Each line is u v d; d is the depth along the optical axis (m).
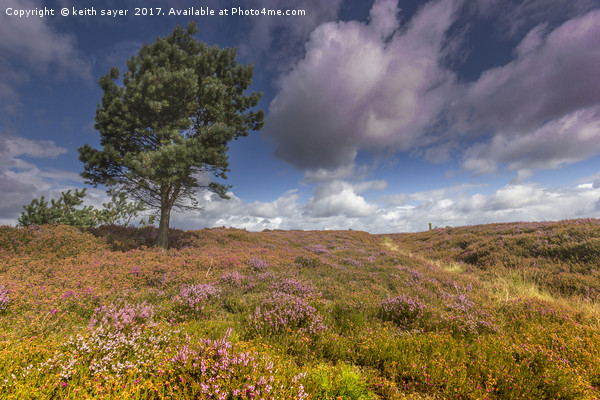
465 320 5.56
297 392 2.71
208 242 16.33
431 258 18.23
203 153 13.07
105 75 13.55
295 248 20.23
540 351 4.02
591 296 7.78
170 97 13.06
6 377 2.47
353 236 32.44
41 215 15.93
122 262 9.45
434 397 3.24
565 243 12.21
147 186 13.12
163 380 2.82
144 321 4.67
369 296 7.42
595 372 3.62
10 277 6.97
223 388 2.58
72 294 5.66
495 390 3.29
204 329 4.32
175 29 15.05
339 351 4.07
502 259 13.35
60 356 2.91
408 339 4.41
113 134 13.62
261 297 6.72
